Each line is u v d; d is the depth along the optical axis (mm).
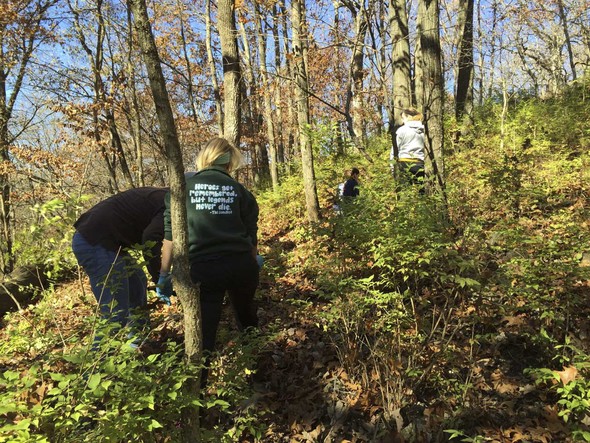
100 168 15172
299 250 5707
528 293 3037
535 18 10594
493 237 4176
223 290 2840
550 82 12953
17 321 4172
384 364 2828
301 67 6480
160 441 1889
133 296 3477
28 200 12266
